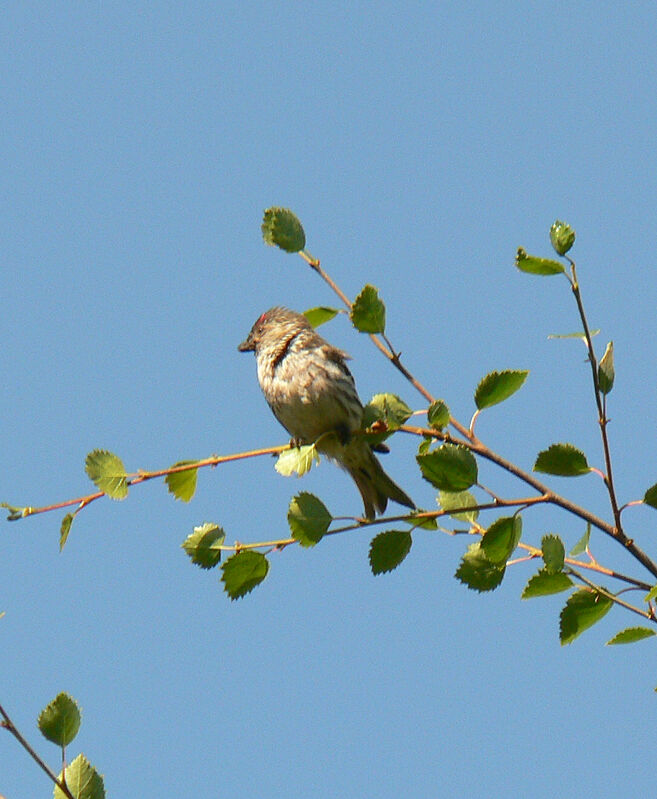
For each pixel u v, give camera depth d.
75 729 7.88
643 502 9.49
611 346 9.45
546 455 9.52
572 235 9.30
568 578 9.46
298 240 10.90
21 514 9.72
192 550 9.47
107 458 9.92
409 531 9.61
